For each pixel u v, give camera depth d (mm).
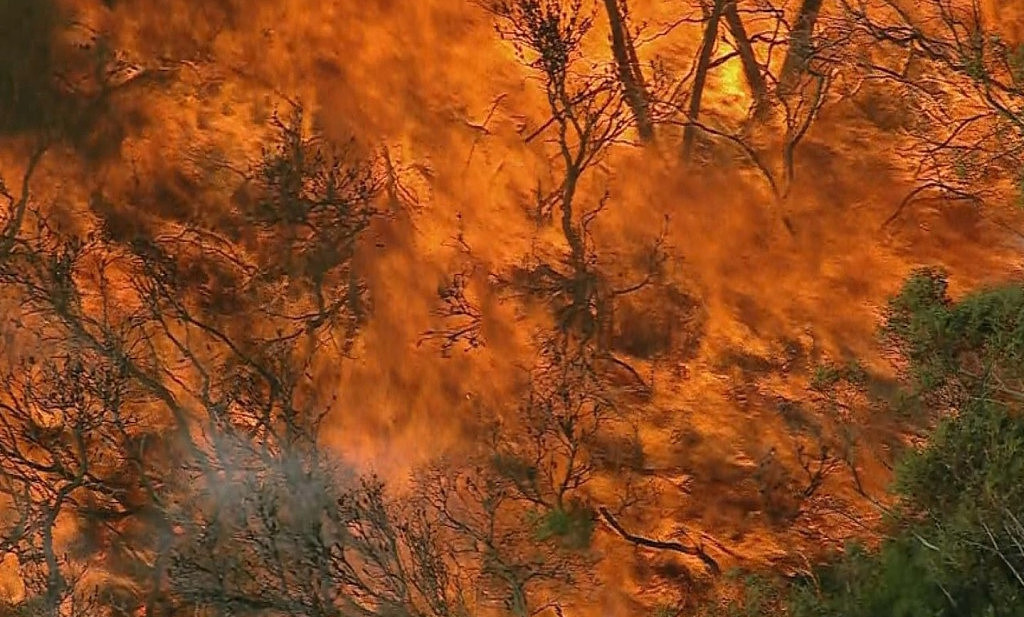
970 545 7852
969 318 9047
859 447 10398
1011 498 7922
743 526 10523
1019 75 9508
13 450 10492
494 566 10023
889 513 8836
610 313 11164
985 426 8367
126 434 10422
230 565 9828
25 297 10812
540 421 10836
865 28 10641
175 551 10258
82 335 10570
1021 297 9055
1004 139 10594
